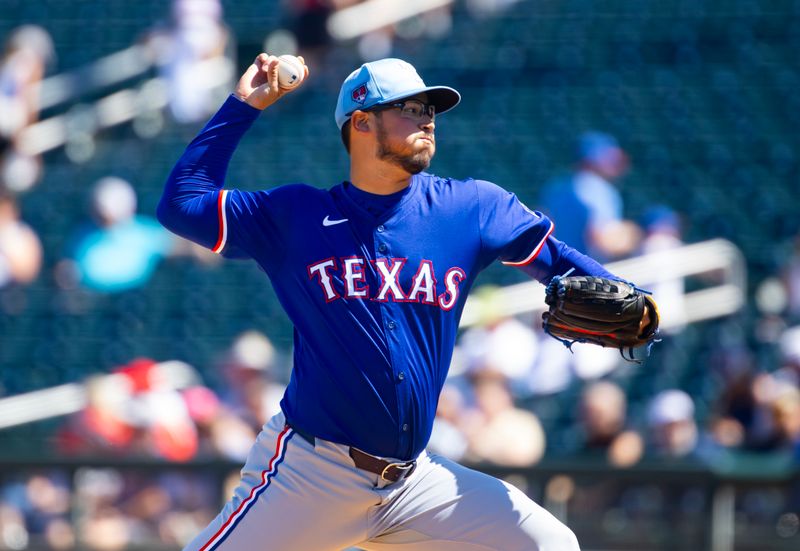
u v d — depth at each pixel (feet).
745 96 142.00
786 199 127.65
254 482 39.50
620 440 87.45
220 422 88.79
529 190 129.49
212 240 38.65
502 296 98.07
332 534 38.96
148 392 87.76
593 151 108.58
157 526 80.12
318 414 38.01
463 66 149.18
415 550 39.86
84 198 131.23
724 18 152.05
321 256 37.81
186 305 118.11
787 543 77.56
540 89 145.48
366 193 38.37
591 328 39.86
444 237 38.24
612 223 108.17
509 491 39.40
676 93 142.92
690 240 122.72
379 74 37.76
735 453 86.89
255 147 138.10
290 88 39.73
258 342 91.91
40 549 79.77
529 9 155.74
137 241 119.65
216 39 143.13
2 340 117.19
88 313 118.32
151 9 156.97
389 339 37.37
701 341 108.27
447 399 87.10
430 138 38.11
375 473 38.14
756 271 119.24
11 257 118.93
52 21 156.25
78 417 93.04
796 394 87.35
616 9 154.40
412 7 150.10
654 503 78.74
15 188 131.64
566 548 38.86
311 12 145.18
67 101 147.33
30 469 80.28
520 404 97.04
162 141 139.74
